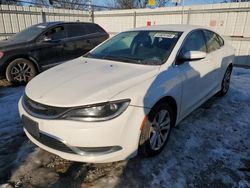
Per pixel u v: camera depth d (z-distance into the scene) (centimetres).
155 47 322
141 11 1086
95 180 237
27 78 602
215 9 883
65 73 284
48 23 671
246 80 617
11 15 988
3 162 264
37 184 231
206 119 375
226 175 247
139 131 236
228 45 485
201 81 348
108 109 217
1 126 347
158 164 261
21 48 577
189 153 282
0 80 622
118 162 263
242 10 825
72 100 221
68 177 241
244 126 355
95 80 252
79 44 697
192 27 368
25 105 255
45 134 227
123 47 352
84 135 213
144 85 248
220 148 295
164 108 272
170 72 282
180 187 229
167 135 288
